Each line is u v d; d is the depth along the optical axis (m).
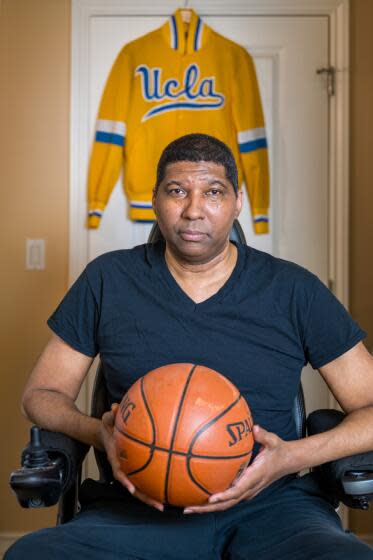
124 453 0.96
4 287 2.36
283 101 2.38
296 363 1.29
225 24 2.36
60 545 1.01
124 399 1.01
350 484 1.09
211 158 1.23
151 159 2.31
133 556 1.06
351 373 1.28
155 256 1.34
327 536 1.03
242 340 1.25
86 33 2.34
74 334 1.35
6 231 2.36
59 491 1.06
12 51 2.35
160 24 2.35
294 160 2.38
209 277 1.30
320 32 2.37
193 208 1.21
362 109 2.37
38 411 1.25
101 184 2.32
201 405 0.95
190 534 1.11
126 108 2.33
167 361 1.24
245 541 1.09
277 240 2.38
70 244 2.35
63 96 2.36
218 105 2.32
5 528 2.35
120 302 1.30
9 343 2.36
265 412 1.25
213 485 0.95
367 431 1.18
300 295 1.29
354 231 2.38
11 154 2.36
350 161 2.38
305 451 1.12
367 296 2.38
